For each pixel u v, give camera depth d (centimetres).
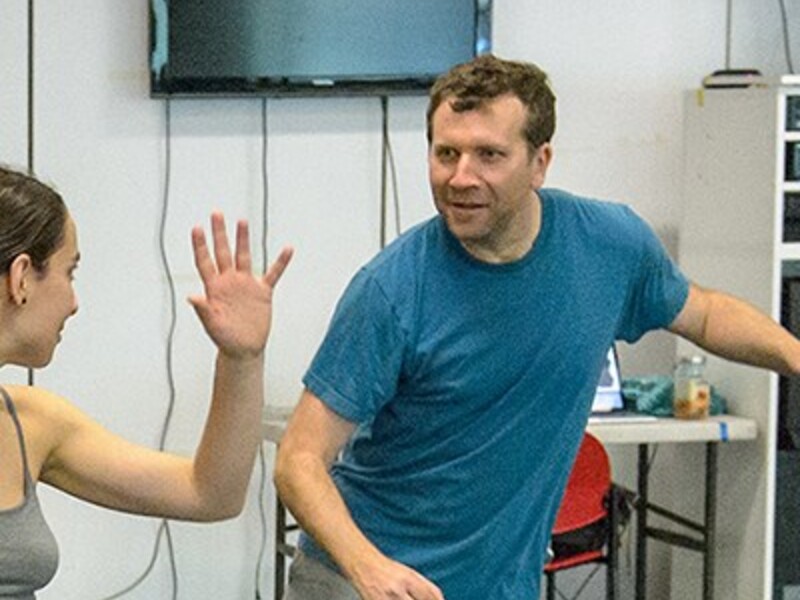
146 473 289
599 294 348
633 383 621
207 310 273
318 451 335
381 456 353
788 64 687
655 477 680
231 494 289
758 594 608
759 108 594
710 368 636
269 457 647
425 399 341
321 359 338
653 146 677
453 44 639
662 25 673
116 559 639
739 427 600
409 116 650
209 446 285
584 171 672
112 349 629
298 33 623
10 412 277
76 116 617
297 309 646
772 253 588
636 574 655
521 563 360
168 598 644
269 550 652
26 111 612
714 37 678
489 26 642
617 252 352
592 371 351
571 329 343
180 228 631
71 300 267
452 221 327
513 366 339
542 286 339
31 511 272
